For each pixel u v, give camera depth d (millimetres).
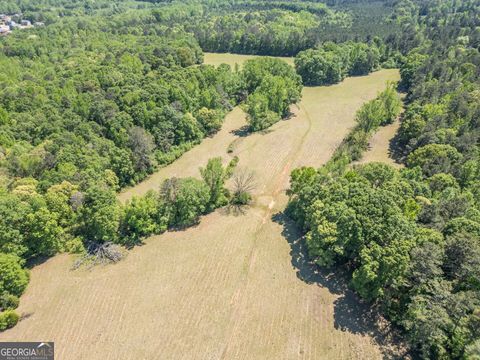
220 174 76188
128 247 68625
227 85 124750
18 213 61844
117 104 98375
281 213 77250
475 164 73750
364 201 59688
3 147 79750
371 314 55156
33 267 64375
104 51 138500
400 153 99250
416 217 60688
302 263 64562
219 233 71875
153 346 51812
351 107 128750
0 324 53594
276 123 116875
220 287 60469
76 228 68500
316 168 93812
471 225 54469
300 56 150625
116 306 57500
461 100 98125
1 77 109000
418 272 49906
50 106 91938
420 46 162500
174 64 129875
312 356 50125
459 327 45656
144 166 89375
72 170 74438
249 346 51656
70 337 53125
